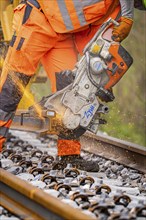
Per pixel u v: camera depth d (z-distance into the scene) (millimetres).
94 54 8773
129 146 10180
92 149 11531
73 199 6762
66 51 9016
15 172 8602
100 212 6129
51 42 8883
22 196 6336
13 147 11867
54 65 9031
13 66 8742
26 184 6320
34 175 8523
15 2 10398
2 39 10922
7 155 10414
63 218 5570
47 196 5844
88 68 8758
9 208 6484
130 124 18625
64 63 9000
